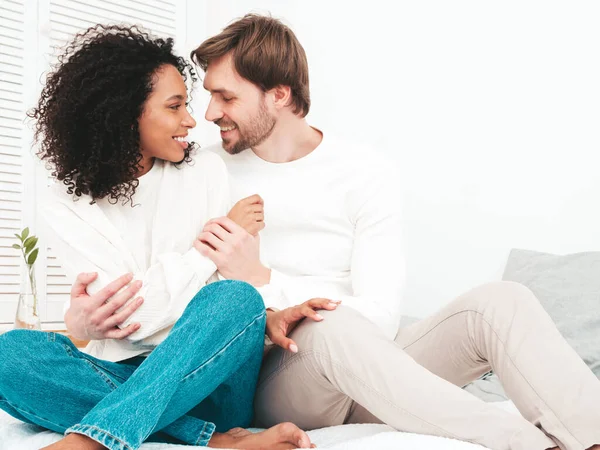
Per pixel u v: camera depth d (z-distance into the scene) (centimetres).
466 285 228
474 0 233
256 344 119
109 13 285
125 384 103
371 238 155
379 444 100
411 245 245
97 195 142
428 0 245
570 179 206
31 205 257
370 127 261
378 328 117
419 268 242
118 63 140
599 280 181
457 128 235
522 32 221
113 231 140
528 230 215
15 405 120
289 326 126
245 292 113
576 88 206
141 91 140
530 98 217
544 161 212
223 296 111
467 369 127
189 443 115
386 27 258
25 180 256
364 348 112
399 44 253
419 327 137
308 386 121
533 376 105
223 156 170
